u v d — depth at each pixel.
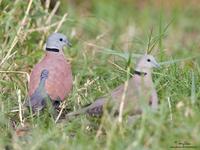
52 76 11.90
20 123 11.79
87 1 22.58
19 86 13.16
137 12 22.62
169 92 12.22
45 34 14.94
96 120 11.27
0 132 11.41
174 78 12.66
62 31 15.55
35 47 14.73
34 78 11.94
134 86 11.21
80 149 10.19
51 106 11.64
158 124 10.34
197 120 10.70
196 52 15.97
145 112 10.56
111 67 14.22
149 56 11.45
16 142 10.70
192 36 20.62
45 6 15.71
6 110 12.12
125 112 10.91
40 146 10.39
